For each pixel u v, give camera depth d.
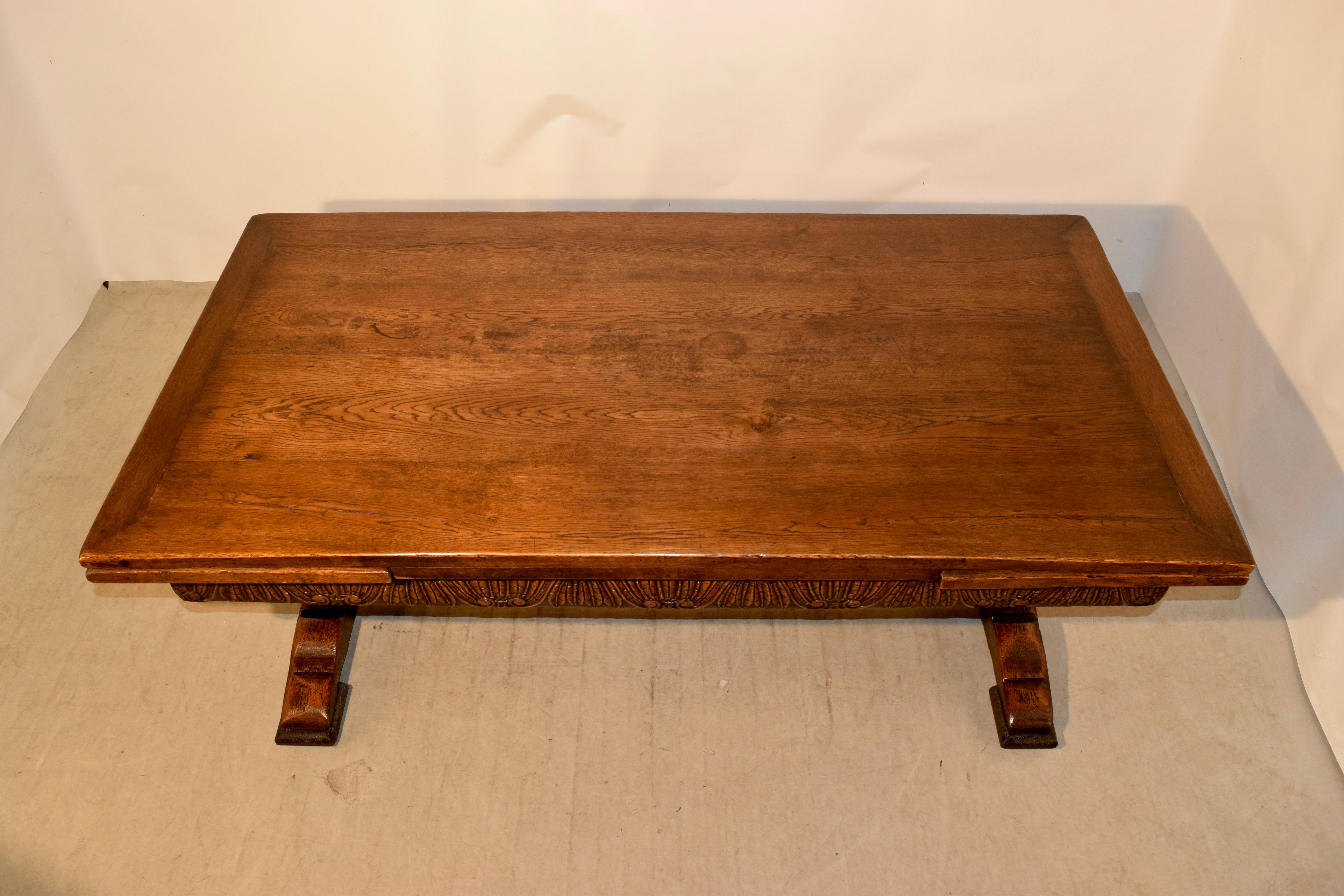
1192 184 2.24
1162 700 1.79
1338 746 1.69
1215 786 1.67
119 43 2.10
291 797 1.67
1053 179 2.33
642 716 1.77
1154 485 1.44
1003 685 1.73
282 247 1.89
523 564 1.37
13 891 1.56
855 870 1.58
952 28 2.06
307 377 1.62
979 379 1.62
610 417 1.54
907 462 1.47
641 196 2.38
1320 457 1.76
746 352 1.67
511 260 1.86
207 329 1.71
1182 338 2.33
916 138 2.25
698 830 1.63
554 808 1.65
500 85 2.16
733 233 1.93
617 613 1.92
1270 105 1.92
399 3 2.03
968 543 1.36
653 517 1.39
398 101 2.19
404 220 1.96
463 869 1.59
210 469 1.46
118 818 1.64
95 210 2.41
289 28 2.07
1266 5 1.92
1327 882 1.56
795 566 1.37
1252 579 1.97
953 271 1.83
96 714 1.77
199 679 1.83
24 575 1.97
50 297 2.37
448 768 1.70
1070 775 1.69
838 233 1.93
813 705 1.79
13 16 2.04
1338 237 1.70
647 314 1.74
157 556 1.35
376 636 1.89
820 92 2.17
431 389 1.60
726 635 1.89
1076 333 1.70
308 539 1.36
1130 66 2.12
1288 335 1.86
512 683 1.82
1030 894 1.56
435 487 1.44
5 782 1.68
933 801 1.66
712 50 2.10
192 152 2.30
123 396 2.31
